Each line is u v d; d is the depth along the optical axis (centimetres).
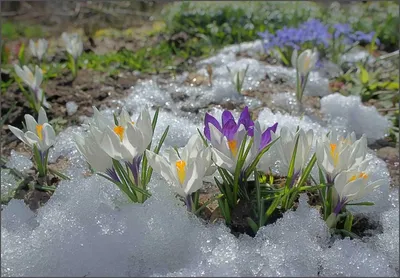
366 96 40
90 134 21
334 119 35
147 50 56
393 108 38
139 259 21
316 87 41
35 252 21
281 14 69
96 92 40
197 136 21
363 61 50
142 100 38
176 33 65
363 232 23
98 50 58
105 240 21
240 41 59
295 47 47
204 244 21
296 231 21
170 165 21
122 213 22
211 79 43
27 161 29
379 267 20
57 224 22
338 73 46
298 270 20
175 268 20
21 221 23
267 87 41
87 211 22
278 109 37
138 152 21
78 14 85
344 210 24
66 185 24
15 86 40
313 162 22
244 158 21
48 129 25
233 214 23
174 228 21
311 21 50
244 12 70
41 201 25
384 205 25
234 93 39
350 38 54
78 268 20
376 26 62
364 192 21
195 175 20
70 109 37
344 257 21
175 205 22
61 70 46
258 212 22
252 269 20
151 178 24
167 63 50
